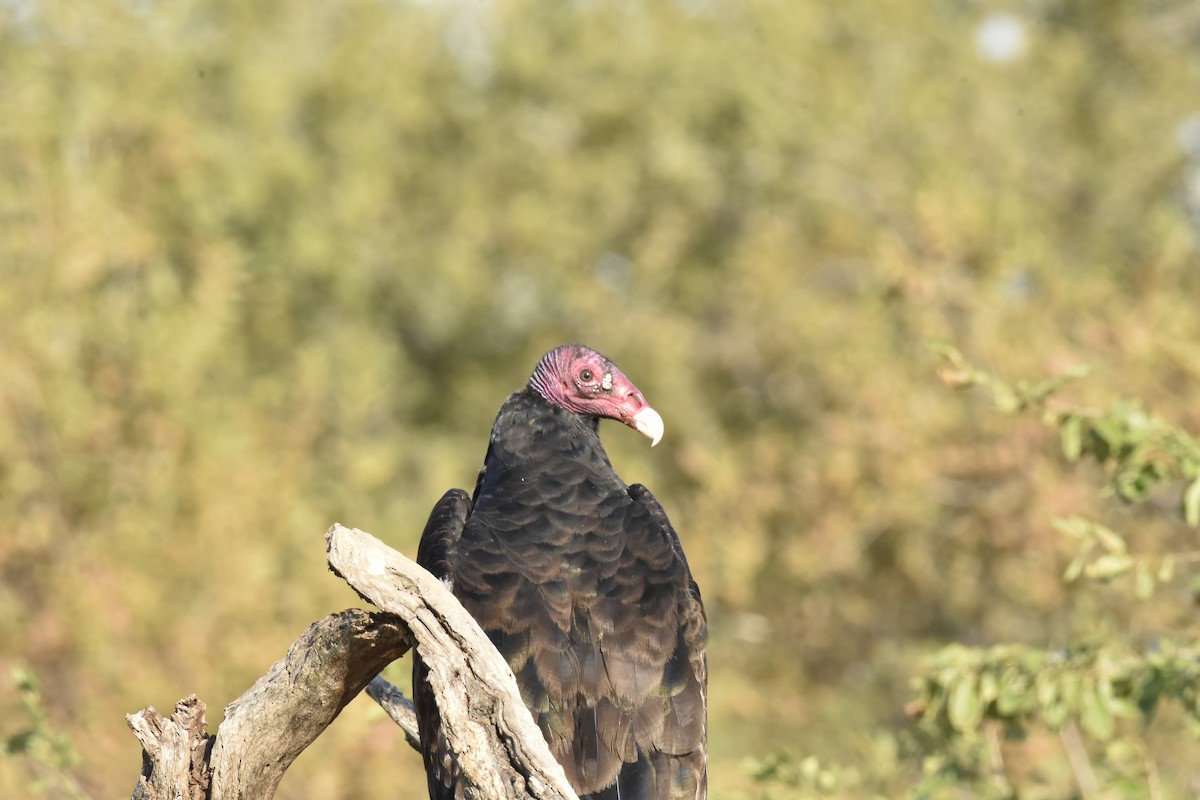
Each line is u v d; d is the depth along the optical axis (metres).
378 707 8.52
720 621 21.41
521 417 7.92
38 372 16.33
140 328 17.36
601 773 5.87
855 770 10.05
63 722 14.59
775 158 26.70
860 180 25.69
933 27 28.33
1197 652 8.59
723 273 27.22
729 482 20.25
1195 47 30.62
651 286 27.89
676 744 5.99
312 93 29.02
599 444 8.00
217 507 16.11
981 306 18.53
